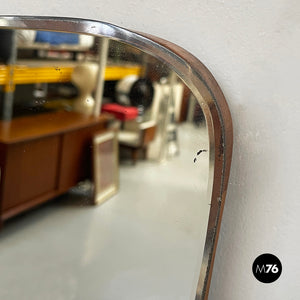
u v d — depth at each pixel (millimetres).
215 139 454
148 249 513
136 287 527
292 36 449
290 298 514
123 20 506
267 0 450
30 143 538
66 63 502
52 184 540
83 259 547
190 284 500
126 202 512
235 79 475
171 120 471
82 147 521
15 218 568
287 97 463
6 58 525
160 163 487
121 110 492
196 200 479
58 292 564
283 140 474
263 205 498
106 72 488
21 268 577
